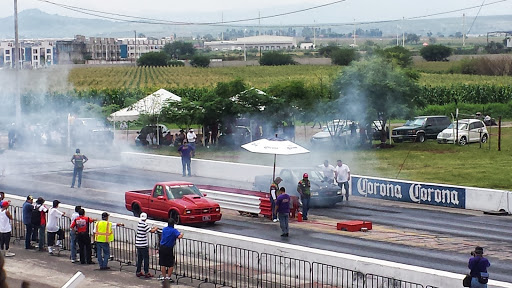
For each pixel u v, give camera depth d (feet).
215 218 78.69
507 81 342.23
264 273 59.11
